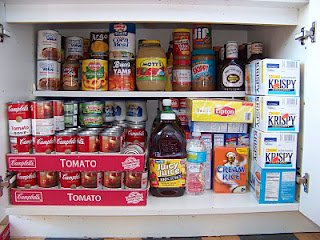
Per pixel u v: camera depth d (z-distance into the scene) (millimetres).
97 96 1206
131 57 1224
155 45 1228
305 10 1019
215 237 1141
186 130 1229
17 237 1130
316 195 949
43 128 1048
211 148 1196
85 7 1008
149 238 1137
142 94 1209
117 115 1353
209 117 1141
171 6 1009
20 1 982
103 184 1063
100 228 1137
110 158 1035
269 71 1030
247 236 1143
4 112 1021
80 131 1091
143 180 1060
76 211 1031
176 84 1288
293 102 1034
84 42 1355
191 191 1164
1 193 998
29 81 1198
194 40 1319
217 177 1172
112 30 1217
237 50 1294
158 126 1181
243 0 982
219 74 1298
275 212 1147
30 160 1034
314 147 962
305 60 1017
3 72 1007
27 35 1181
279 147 1044
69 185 1054
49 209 1033
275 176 1056
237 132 1188
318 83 936
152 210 1035
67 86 1269
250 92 1189
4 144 1023
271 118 1033
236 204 1071
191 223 1146
